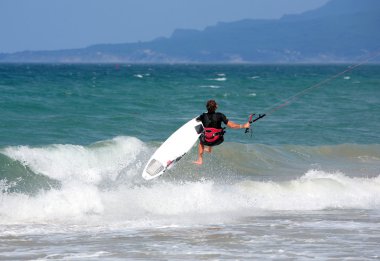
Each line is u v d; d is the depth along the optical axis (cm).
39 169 6044
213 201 5166
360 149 8406
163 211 4897
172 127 9725
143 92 17925
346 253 3603
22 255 3506
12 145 7538
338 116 12281
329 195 5662
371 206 5372
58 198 4762
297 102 15475
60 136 8375
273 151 7950
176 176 6372
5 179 5600
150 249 3669
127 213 4762
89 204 4788
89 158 6600
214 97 16450
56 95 14562
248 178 6531
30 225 4297
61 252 3584
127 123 9806
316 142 9188
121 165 6538
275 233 4159
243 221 4597
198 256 3506
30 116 10069
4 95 13788
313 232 4200
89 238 3959
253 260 3431
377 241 3934
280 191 5638
